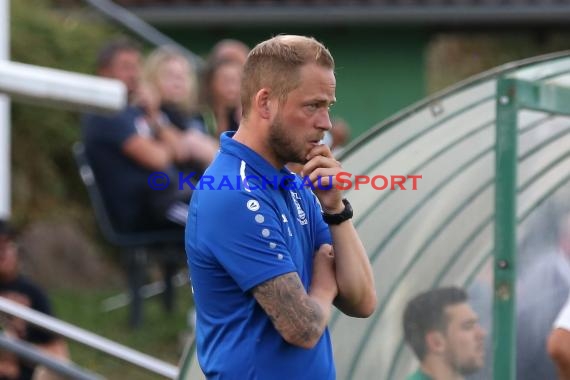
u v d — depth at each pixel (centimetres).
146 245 2625
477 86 1416
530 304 1462
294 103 1041
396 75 4481
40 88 1416
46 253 3247
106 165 2547
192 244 1068
